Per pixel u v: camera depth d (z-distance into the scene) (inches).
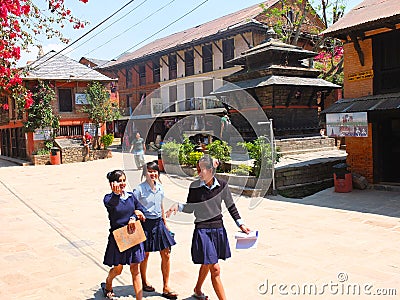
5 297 188.5
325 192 446.0
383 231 286.7
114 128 1325.0
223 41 1038.4
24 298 187.0
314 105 658.8
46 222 346.0
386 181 450.0
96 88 955.3
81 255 252.4
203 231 165.6
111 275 181.3
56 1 337.1
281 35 831.7
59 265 233.8
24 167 829.8
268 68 609.3
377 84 434.6
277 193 439.2
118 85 1496.1
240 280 203.5
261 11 989.8
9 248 269.1
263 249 253.0
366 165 449.7
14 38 319.6
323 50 957.8
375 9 446.9
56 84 919.0
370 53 438.6
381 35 426.3
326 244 260.1
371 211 347.9
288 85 596.4
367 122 409.1
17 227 329.4
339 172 442.6
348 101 449.4
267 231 295.3
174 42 1247.5
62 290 196.2
